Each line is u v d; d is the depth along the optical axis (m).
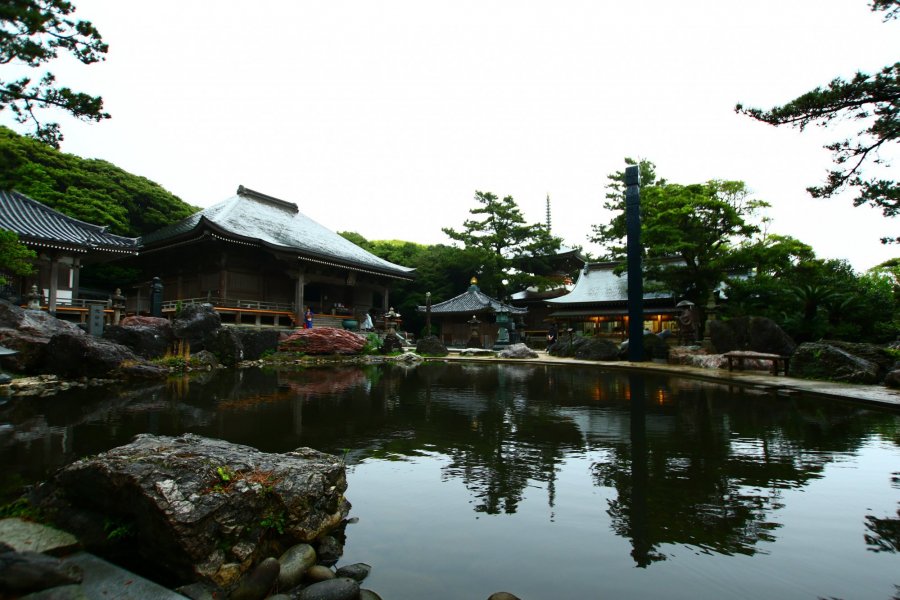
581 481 4.74
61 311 19.52
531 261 47.03
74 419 7.39
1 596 2.18
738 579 2.91
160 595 2.59
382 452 5.84
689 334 23.86
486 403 9.75
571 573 2.99
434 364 22.16
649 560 3.14
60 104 5.12
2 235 13.55
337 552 3.31
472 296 39.03
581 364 20.95
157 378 13.05
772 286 22.50
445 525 3.72
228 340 17.66
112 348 12.70
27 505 3.58
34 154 29.81
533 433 6.91
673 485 4.59
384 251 52.94
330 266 30.34
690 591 2.77
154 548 2.92
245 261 28.28
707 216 22.88
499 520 3.81
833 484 4.60
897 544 3.37
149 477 3.07
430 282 47.56
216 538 2.97
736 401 10.02
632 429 7.16
